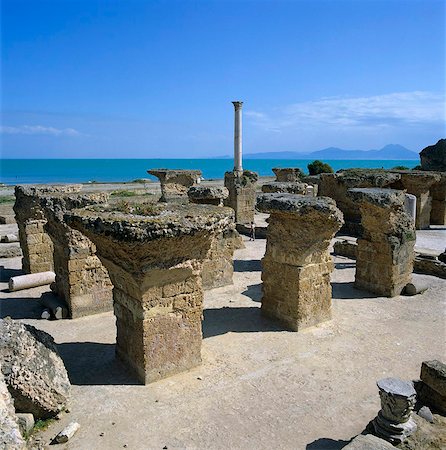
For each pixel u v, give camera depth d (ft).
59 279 38.93
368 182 72.28
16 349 22.81
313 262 34.68
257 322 36.29
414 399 21.24
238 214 83.05
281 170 103.71
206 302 41.29
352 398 25.52
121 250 23.93
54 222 36.17
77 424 22.29
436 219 87.10
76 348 31.35
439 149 103.96
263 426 22.80
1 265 54.75
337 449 21.13
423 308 40.29
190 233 24.07
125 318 27.63
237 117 83.76
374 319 37.47
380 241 43.09
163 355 26.78
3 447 16.78
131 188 143.33
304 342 32.60
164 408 24.11
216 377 27.37
